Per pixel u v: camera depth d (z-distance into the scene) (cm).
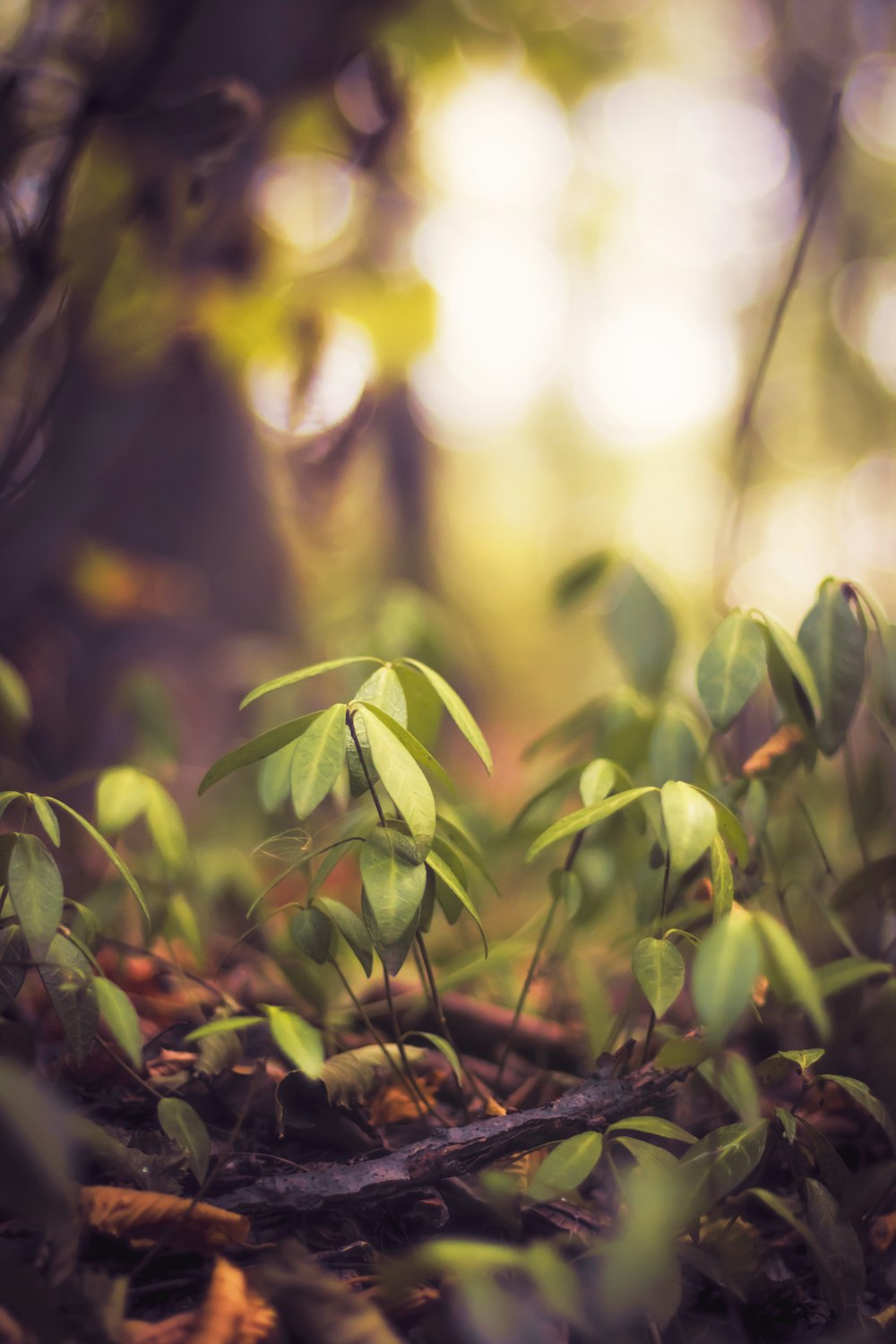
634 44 320
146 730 95
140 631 152
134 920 90
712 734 73
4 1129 56
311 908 64
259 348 97
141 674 97
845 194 340
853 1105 74
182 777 135
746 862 63
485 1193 64
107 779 71
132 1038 61
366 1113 70
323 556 193
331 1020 76
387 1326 59
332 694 98
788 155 381
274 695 116
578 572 82
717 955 58
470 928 94
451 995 79
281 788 69
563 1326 61
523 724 369
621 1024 71
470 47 129
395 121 104
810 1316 64
